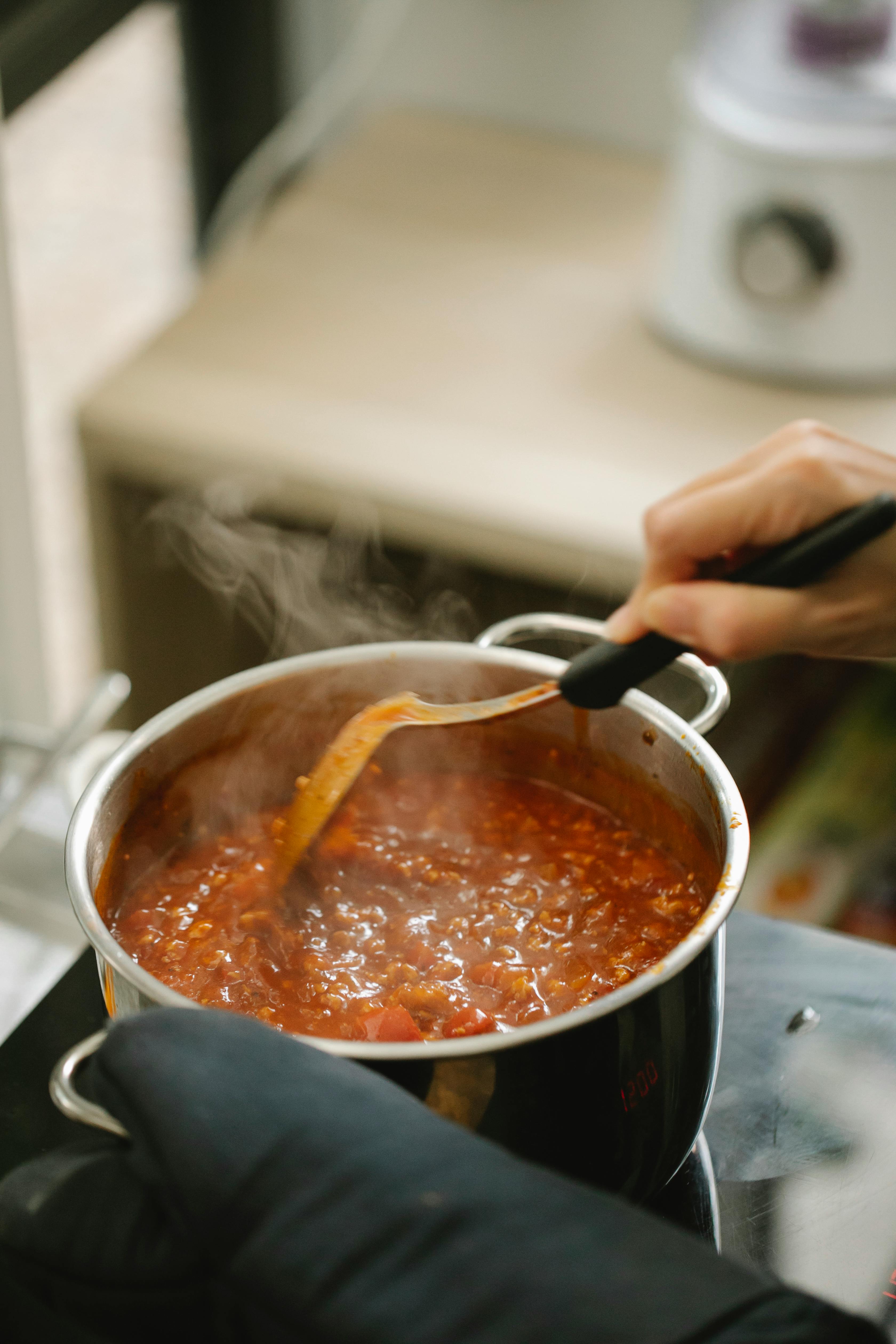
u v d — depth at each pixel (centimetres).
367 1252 91
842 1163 107
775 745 180
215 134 222
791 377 171
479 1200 91
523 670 115
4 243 146
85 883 102
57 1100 98
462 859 120
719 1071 111
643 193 207
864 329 167
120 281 215
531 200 205
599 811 121
